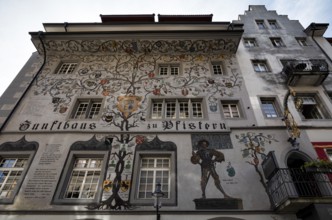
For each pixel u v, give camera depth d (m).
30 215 8.04
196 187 8.73
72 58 14.90
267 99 12.27
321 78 12.48
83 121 11.08
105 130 10.63
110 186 8.76
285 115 10.76
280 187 8.05
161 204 8.25
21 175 9.14
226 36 14.46
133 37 14.54
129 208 8.16
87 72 13.81
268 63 14.35
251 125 10.83
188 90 12.59
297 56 14.85
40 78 13.43
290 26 17.77
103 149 9.96
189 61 14.55
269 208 8.17
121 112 11.48
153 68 14.02
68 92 12.59
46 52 15.20
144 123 10.93
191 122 10.97
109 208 8.17
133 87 12.79
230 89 12.65
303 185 8.96
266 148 9.97
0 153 9.84
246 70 13.79
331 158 9.73
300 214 7.89
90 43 14.77
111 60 14.71
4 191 8.99
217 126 10.78
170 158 9.77
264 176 9.02
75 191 8.98
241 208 8.19
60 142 10.20
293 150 9.85
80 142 10.20
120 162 9.49
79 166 9.70
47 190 8.71
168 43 14.73
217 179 8.95
